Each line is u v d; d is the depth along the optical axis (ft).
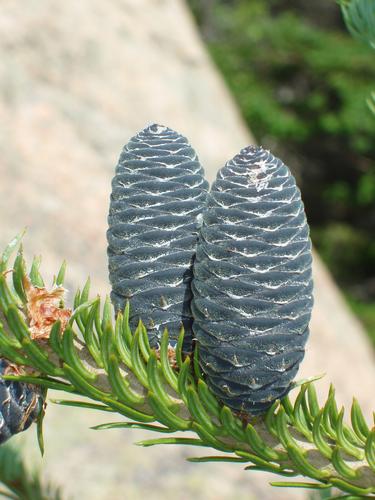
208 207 0.89
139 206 0.93
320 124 9.43
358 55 9.46
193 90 4.84
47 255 3.57
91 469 3.00
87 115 4.31
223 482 3.11
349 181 10.11
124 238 0.94
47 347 0.94
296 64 9.60
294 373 0.90
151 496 3.01
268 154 0.89
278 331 0.88
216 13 10.28
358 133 9.41
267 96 9.52
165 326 0.94
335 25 10.86
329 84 9.43
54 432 3.04
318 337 4.10
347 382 4.02
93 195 3.96
